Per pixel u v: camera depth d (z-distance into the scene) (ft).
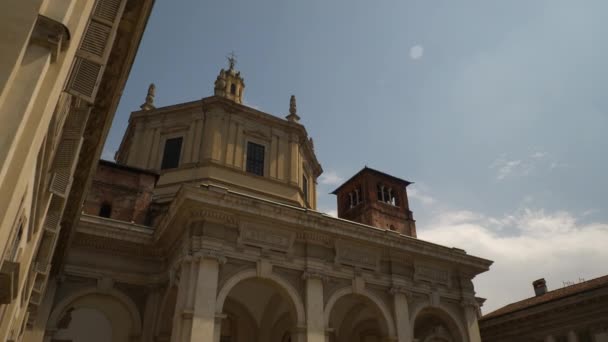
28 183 20.31
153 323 70.59
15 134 16.08
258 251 65.72
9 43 17.07
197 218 63.52
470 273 86.79
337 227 72.18
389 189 127.95
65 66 20.02
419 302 77.66
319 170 123.13
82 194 52.95
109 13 26.17
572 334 99.14
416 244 79.25
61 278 68.13
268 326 79.82
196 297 57.21
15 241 23.31
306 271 67.62
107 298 71.46
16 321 39.63
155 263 75.61
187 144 96.94
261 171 99.86
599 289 95.55
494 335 117.08
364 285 72.79
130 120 103.30
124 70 38.19
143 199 86.28
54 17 19.11
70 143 32.89
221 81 108.78
